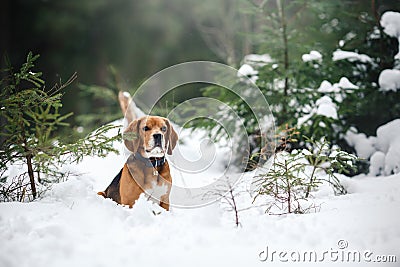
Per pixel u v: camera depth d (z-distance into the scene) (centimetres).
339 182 595
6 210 473
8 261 368
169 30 2095
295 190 553
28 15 1936
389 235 406
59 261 369
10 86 550
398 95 829
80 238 421
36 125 575
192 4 2062
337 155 591
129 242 412
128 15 2053
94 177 718
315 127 800
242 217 496
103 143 543
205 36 2048
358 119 883
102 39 2045
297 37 862
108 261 367
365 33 862
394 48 849
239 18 1933
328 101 789
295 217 476
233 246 399
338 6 868
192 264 361
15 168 625
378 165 781
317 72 866
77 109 1848
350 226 433
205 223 462
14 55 1909
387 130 795
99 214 477
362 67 860
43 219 458
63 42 1983
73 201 505
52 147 545
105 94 1255
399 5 873
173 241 414
